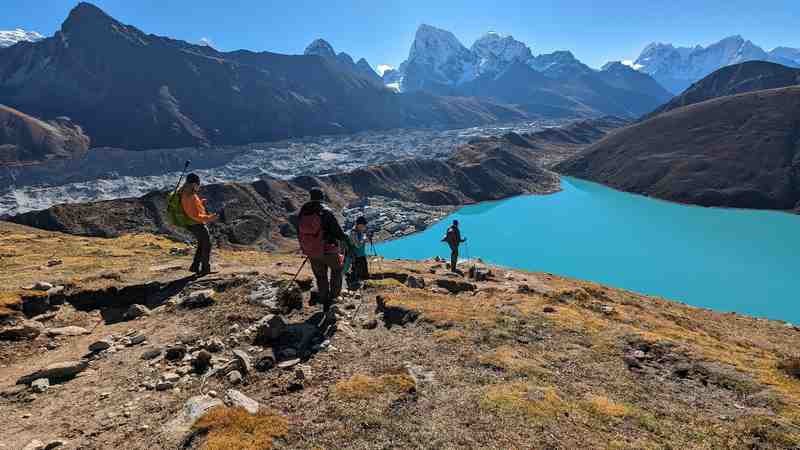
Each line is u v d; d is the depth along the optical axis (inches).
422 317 485.7
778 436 287.0
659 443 276.5
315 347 399.9
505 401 304.8
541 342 455.5
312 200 456.4
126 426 277.0
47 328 456.4
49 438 265.4
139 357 381.7
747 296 3467.0
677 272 4084.6
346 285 637.3
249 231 5900.6
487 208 7800.2
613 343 465.7
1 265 705.0
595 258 4579.2
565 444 263.7
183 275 597.9
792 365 429.4
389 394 307.9
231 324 447.2
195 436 254.7
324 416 281.9
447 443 257.1
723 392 374.6
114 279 577.0
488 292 743.7
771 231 5600.4
